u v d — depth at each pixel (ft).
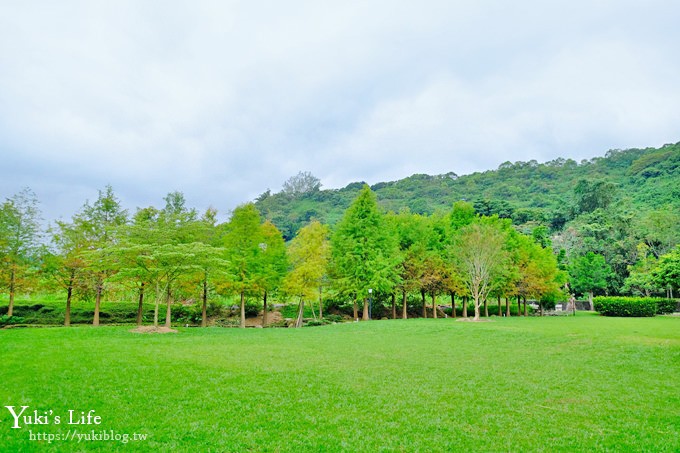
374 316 131.75
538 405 27.40
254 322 116.57
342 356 45.14
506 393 30.19
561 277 137.39
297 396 28.53
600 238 200.34
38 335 55.77
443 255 117.80
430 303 142.00
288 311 130.72
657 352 46.26
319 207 343.26
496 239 96.17
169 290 77.87
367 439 21.08
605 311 126.41
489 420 24.29
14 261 82.53
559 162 428.56
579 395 29.89
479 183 404.36
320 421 23.68
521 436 21.80
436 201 358.64
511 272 114.11
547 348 52.24
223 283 89.15
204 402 26.78
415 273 110.93
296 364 39.63
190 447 19.83
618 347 49.96
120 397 27.50
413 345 55.06
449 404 27.27
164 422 23.12
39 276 84.38
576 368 39.65
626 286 162.20
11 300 89.92
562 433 22.29
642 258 170.81
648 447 20.44
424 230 119.55
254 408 25.76
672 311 128.26
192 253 65.62
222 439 20.84
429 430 22.52
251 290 94.07
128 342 52.21
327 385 31.65
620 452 19.86
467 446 20.43
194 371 35.27
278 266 99.91
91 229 84.64
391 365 40.19
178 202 98.22
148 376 33.12
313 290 96.73
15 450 19.20
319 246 97.86
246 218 92.07
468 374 36.45
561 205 260.62
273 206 372.17
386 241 106.83
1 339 50.98
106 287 86.48
